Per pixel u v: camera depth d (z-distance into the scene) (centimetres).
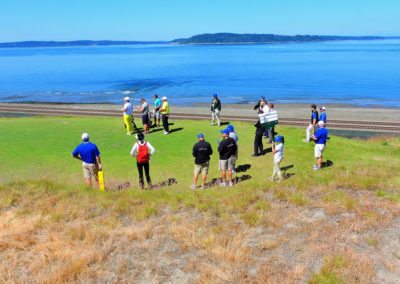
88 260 728
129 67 14212
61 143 1844
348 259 689
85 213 956
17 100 6169
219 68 12744
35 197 1080
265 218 882
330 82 8044
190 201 1009
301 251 738
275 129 2181
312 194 1038
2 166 1488
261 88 7394
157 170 1466
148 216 937
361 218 859
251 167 1498
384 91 6494
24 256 761
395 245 741
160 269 700
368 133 2895
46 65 16325
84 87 8094
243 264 700
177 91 7219
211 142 1884
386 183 1088
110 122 2416
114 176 1394
